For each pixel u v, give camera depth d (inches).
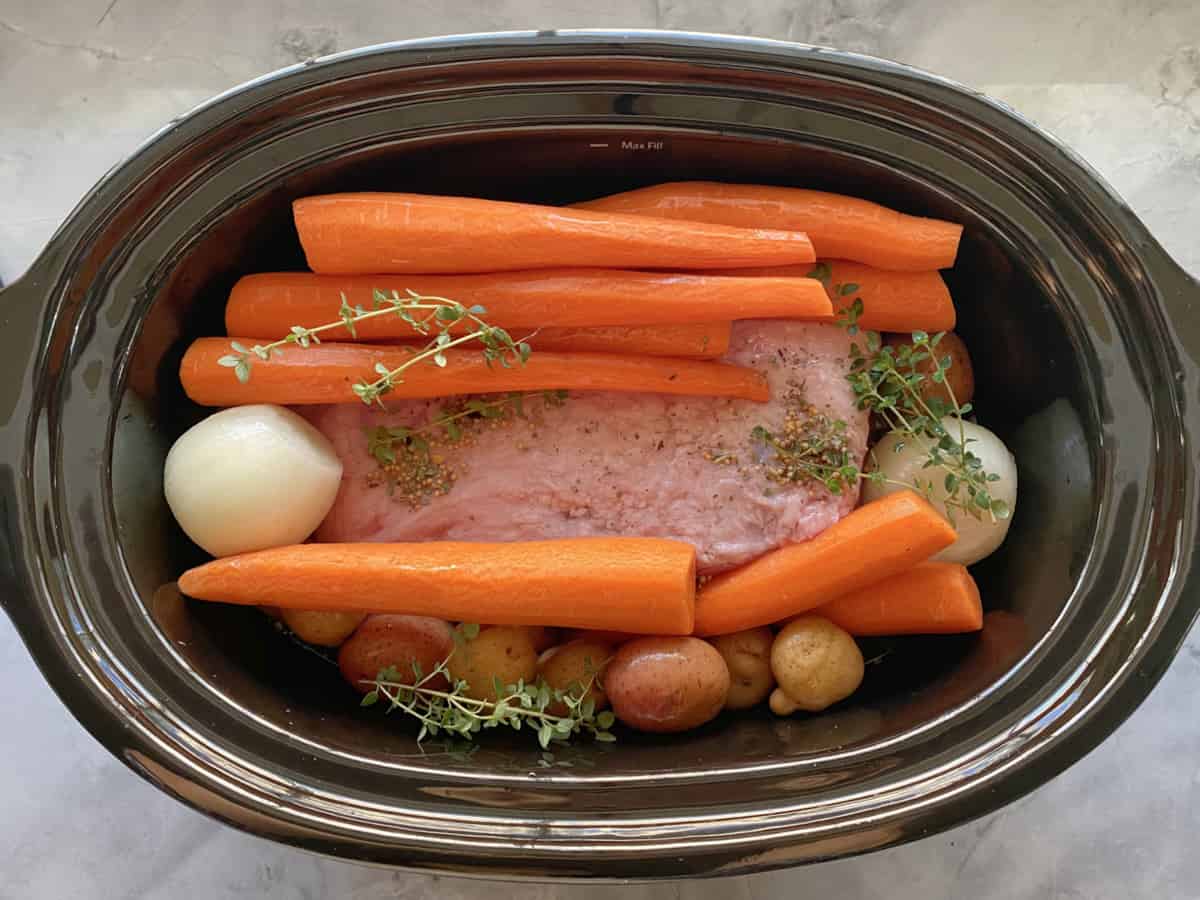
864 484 15.4
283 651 15.3
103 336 13.4
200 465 14.1
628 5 17.5
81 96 17.3
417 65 12.7
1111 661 13.0
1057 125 17.3
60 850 16.1
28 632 12.8
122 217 13.1
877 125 13.3
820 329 15.1
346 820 12.6
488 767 13.5
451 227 13.8
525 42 12.5
